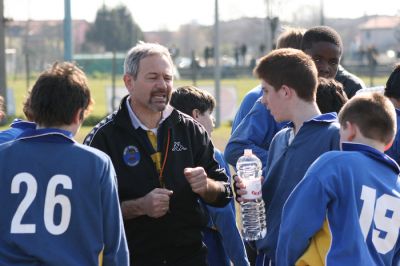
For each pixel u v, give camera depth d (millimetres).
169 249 4602
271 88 4531
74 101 3816
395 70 4930
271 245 4605
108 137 4543
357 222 3875
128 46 64688
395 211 3982
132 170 4531
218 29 23062
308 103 4516
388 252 3982
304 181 3938
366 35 82500
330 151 4055
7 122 21047
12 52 60812
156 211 4340
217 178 4809
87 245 3719
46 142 3781
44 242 3648
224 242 5250
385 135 4047
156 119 4645
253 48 81062
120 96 25641
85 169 3764
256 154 5402
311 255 3924
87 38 67125
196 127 4777
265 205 4691
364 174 3932
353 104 4062
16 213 3682
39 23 61750
